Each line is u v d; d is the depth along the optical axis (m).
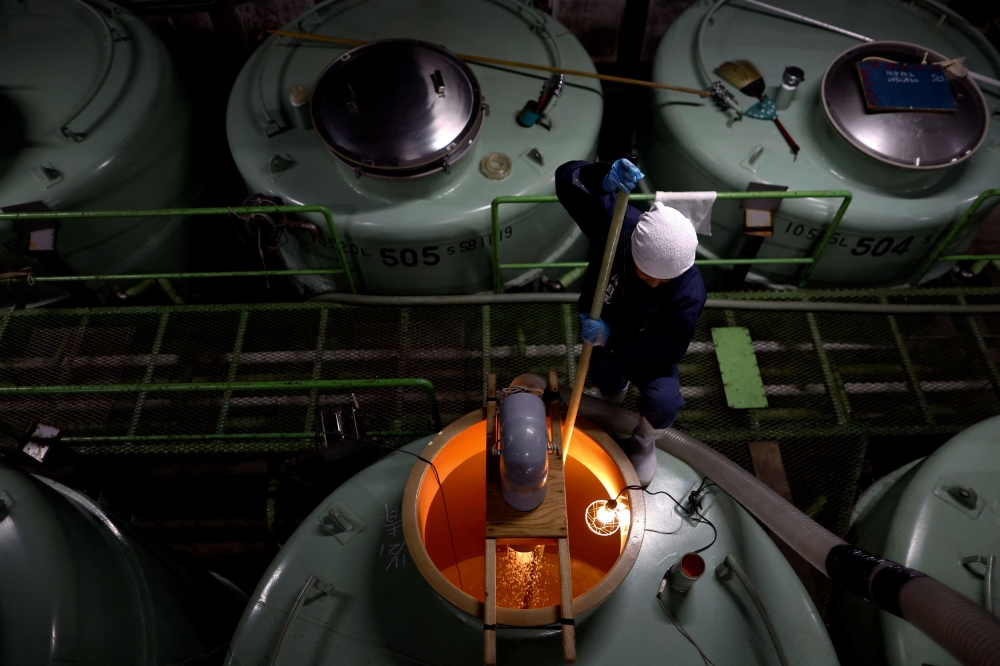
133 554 4.25
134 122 5.94
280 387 4.44
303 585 3.54
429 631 3.33
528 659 3.19
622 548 3.08
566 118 5.83
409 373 5.74
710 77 6.05
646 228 2.86
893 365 5.75
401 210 5.33
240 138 5.73
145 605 4.05
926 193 5.46
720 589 3.41
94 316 6.05
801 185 5.50
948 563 3.65
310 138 5.64
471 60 6.09
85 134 5.76
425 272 5.75
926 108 5.27
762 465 5.30
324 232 5.44
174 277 5.64
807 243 5.69
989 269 6.71
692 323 3.29
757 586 3.42
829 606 4.57
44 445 4.90
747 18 6.53
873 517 4.42
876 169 5.34
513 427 2.96
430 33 6.34
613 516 3.59
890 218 5.36
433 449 3.38
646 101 6.53
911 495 3.88
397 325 5.94
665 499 3.73
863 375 5.72
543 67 6.01
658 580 3.43
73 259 5.99
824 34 6.42
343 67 5.28
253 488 6.16
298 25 6.43
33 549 3.53
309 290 6.51
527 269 6.20
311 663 3.32
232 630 4.95
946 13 6.54
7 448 5.22
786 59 6.20
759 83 5.90
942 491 3.84
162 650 3.95
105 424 5.66
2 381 5.83
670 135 5.96
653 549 3.54
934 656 3.53
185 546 6.31
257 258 7.33
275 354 5.87
